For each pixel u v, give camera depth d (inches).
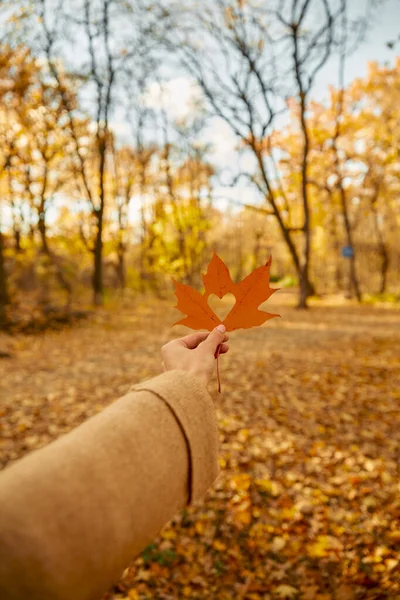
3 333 466.3
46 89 601.3
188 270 964.6
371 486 149.0
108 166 920.9
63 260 863.7
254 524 132.5
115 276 1178.6
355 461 166.9
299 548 121.3
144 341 442.9
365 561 113.2
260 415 216.1
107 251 917.2
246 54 512.7
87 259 958.4
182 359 21.2
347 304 844.0
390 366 301.1
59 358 371.2
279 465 166.6
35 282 881.5
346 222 879.1
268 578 111.5
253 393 252.8
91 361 360.5
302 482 154.2
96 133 700.0
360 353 351.6
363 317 621.6
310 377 282.8
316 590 105.0
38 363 354.0
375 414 213.6
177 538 127.6
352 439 186.4
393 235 1323.8
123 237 935.7
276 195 721.0
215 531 130.2
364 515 133.3
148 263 992.2
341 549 119.0
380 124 806.5
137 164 965.8
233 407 228.1
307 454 174.2
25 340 443.8
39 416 233.1
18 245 748.6
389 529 126.0
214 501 144.6
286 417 213.0
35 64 567.5
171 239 949.8
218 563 117.6
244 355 361.4
